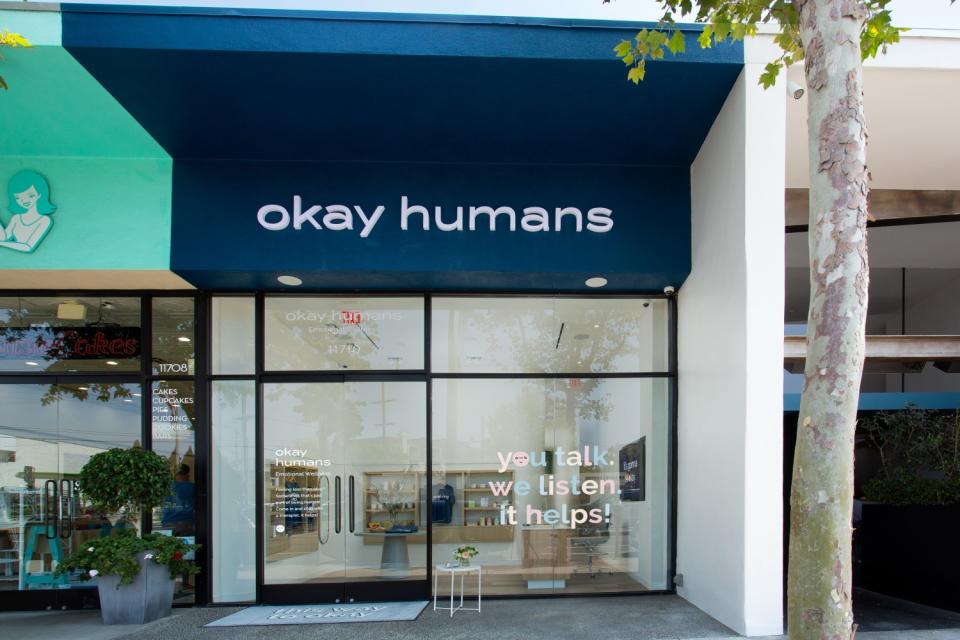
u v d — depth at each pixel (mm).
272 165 6406
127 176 6234
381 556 6809
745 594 5449
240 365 6895
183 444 6773
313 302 6996
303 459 6848
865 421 7461
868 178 3477
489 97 5891
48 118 5801
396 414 6934
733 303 5758
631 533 6992
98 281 6551
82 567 6059
